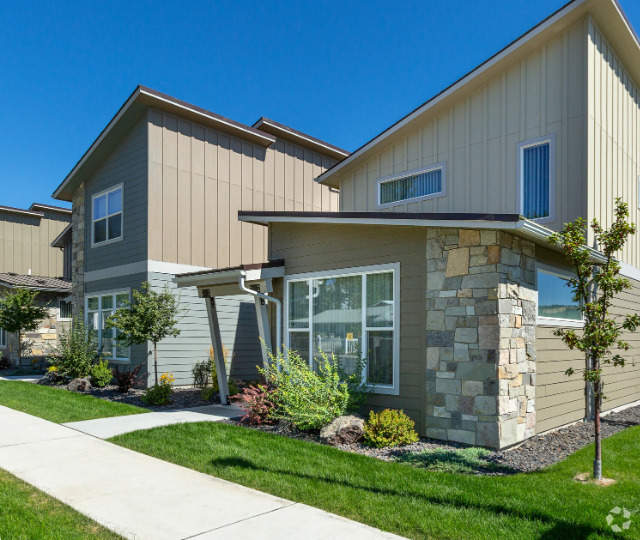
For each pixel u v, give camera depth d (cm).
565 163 936
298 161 1769
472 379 705
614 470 589
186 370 1372
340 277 906
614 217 1007
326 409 762
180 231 1394
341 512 462
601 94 977
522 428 731
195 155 1448
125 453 670
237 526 431
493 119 1059
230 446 688
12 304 1759
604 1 903
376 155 1295
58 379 1380
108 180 1505
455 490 508
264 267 966
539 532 411
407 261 802
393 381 803
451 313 735
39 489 526
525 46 993
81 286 1609
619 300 1053
